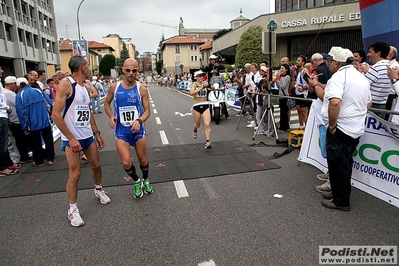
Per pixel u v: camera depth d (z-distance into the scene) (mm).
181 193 4355
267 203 3928
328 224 3342
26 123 5699
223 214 3668
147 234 3291
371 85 4609
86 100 3684
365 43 6203
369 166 4016
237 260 2764
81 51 18875
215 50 36125
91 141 3861
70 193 3578
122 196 4348
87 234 3352
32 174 5496
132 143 4164
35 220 3744
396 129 3523
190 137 8062
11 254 3025
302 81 7418
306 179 4738
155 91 34625
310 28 20359
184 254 2889
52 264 2832
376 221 3367
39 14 32469
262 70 9047
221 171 5191
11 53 25594
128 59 3938
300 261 2721
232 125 9672
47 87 9766
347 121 3438
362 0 6082
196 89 6652
